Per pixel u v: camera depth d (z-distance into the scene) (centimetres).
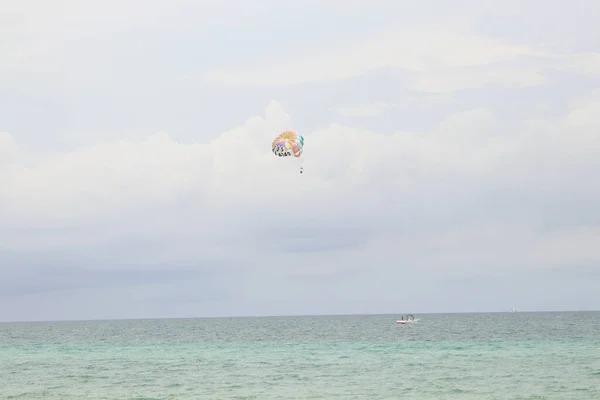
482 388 4275
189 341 10000
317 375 5075
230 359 6575
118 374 5356
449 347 7550
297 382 4706
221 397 4125
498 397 3950
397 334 11119
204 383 4738
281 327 17100
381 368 5453
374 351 7206
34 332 15900
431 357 6309
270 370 5472
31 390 4506
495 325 14900
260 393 4250
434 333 11194
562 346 7388
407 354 6706
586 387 4250
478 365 5509
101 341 10438
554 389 4194
